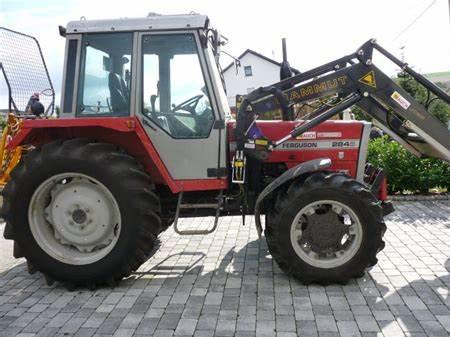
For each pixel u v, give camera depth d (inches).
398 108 176.1
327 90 176.9
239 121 167.0
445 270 170.9
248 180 177.8
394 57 177.0
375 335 126.8
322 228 162.1
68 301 156.6
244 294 156.0
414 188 298.0
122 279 172.2
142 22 167.9
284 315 139.8
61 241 170.6
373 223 158.4
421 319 134.7
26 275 184.1
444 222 235.9
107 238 168.9
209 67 169.2
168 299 154.3
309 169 159.9
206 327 134.3
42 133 172.4
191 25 166.6
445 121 319.3
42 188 165.0
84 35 170.4
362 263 159.2
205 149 171.3
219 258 192.9
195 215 183.2
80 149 159.9
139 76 168.6
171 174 172.9
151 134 171.0
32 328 137.6
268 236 164.2
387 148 301.1
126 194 159.5
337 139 181.2
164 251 203.0
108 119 159.5
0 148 260.2
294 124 177.2
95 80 171.9
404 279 163.6
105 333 133.3
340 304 146.0
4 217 167.5
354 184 160.1
